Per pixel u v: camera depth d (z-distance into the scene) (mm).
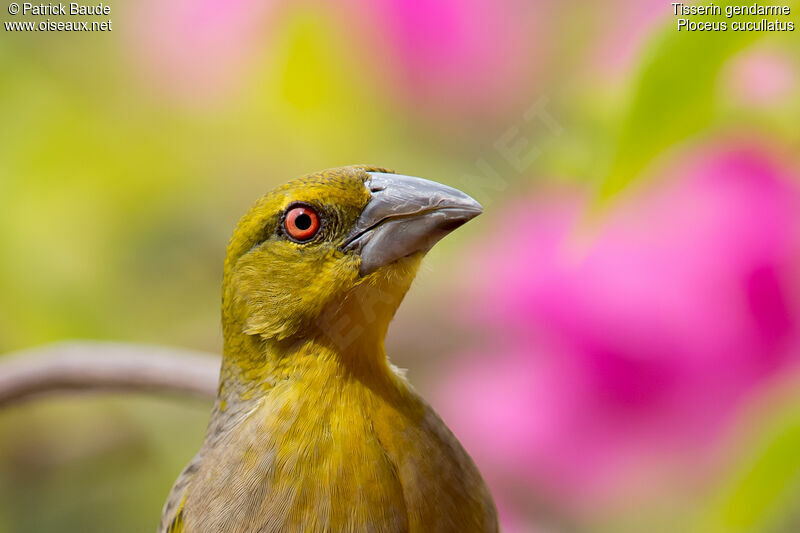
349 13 1604
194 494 1521
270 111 1622
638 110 1492
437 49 1602
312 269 1521
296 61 1610
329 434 1518
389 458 1520
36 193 1634
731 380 1558
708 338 1558
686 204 1558
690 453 1563
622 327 1563
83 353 1581
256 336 1525
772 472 1521
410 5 1601
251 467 1517
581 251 1564
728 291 1556
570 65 1594
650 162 1496
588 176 1568
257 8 1610
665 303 1561
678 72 1490
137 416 1670
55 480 1673
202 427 1670
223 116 1631
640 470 1569
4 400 1579
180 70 1626
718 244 1556
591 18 1592
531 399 1575
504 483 1584
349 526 1515
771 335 1554
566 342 1570
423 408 1529
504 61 1600
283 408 1520
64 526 1669
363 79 1608
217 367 1580
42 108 1634
